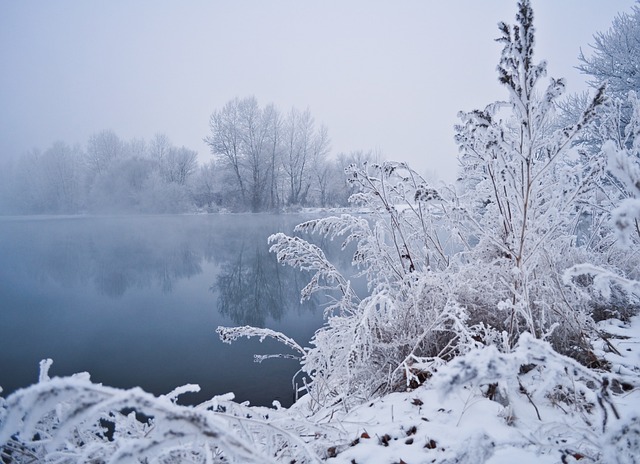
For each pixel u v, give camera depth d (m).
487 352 1.29
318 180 57.72
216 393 7.31
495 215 3.59
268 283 16.81
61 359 9.29
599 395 1.53
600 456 1.61
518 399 2.34
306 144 57.78
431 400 2.50
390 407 2.55
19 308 13.57
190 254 23.83
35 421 1.15
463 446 1.62
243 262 21.47
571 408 2.19
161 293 15.69
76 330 11.31
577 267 1.56
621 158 1.35
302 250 4.00
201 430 1.20
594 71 10.27
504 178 2.98
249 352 9.31
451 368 1.25
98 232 34.56
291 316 12.09
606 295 1.52
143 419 4.29
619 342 3.07
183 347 9.80
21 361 9.24
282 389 7.26
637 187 1.32
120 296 15.28
